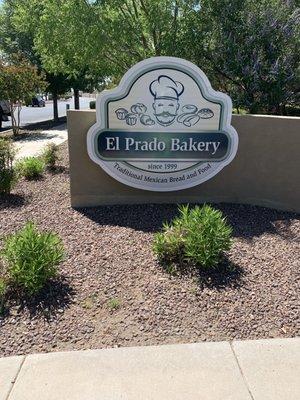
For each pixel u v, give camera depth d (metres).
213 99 5.42
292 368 2.78
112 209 5.60
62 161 8.85
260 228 5.06
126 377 2.69
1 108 18.47
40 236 3.74
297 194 5.64
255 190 5.82
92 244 4.50
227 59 8.30
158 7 9.10
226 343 3.03
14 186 6.55
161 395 2.54
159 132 5.50
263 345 3.01
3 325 3.19
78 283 3.74
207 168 5.67
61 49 9.90
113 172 5.59
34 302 3.44
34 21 10.49
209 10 8.68
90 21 9.08
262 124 5.55
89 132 5.41
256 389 2.60
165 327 3.20
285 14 8.33
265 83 8.09
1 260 3.81
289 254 4.37
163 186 5.70
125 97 5.36
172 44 9.02
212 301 3.51
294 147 5.51
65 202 5.92
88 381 2.65
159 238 4.09
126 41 9.44
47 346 2.99
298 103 8.65
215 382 2.65
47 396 2.53
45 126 19.30
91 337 3.09
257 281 3.82
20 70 14.12
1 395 2.54
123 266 4.02
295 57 8.26
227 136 5.54
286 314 3.38
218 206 5.76
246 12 8.34
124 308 3.41
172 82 5.34
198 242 3.85
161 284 3.72
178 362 2.82
